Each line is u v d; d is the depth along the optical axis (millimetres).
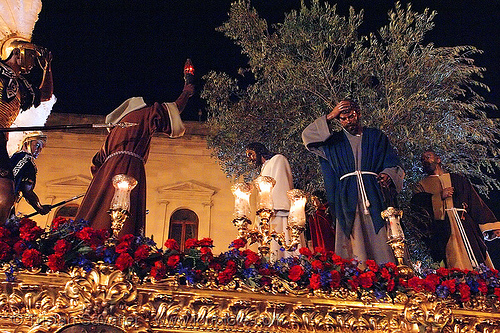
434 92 9625
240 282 5402
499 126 10555
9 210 5879
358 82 9641
